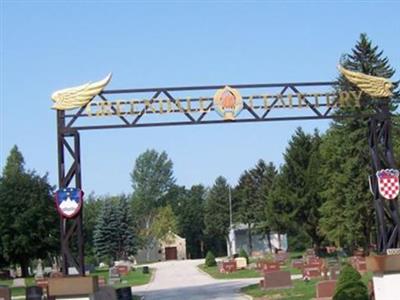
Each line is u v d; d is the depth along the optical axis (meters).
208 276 64.81
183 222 151.38
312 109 26.67
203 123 25.84
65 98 24.89
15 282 66.12
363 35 56.34
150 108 25.47
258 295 36.75
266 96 26.12
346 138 56.91
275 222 81.19
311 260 53.53
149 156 155.25
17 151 109.44
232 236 129.25
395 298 24.61
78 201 24.27
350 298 24.17
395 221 26.19
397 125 57.69
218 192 141.62
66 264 24.23
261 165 125.19
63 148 24.89
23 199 75.50
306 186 78.31
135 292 48.09
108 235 112.00
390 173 26.25
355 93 26.84
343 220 58.56
